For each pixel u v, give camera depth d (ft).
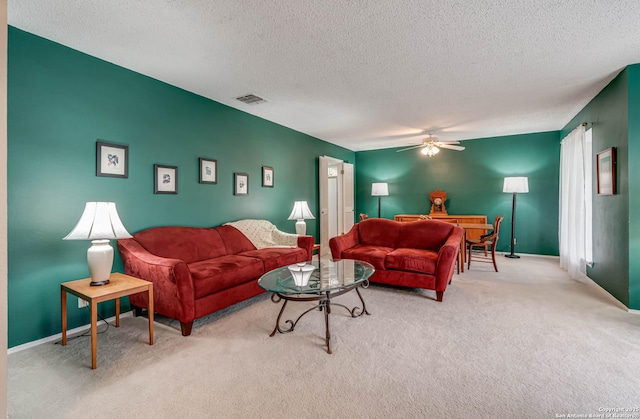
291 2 6.16
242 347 7.22
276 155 15.87
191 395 5.45
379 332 7.97
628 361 6.43
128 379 5.95
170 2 6.16
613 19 6.79
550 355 6.72
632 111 9.20
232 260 10.07
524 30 7.24
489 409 5.03
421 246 13.20
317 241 19.36
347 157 23.35
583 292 11.23
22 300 7.32
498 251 19.63
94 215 7.23
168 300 7.95
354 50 8.21
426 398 5.33
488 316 8.97
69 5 6.27
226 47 8.05
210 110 12.17
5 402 4.00
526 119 15.35
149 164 10.00
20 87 7.23
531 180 18.69
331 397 5.38
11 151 7.12
